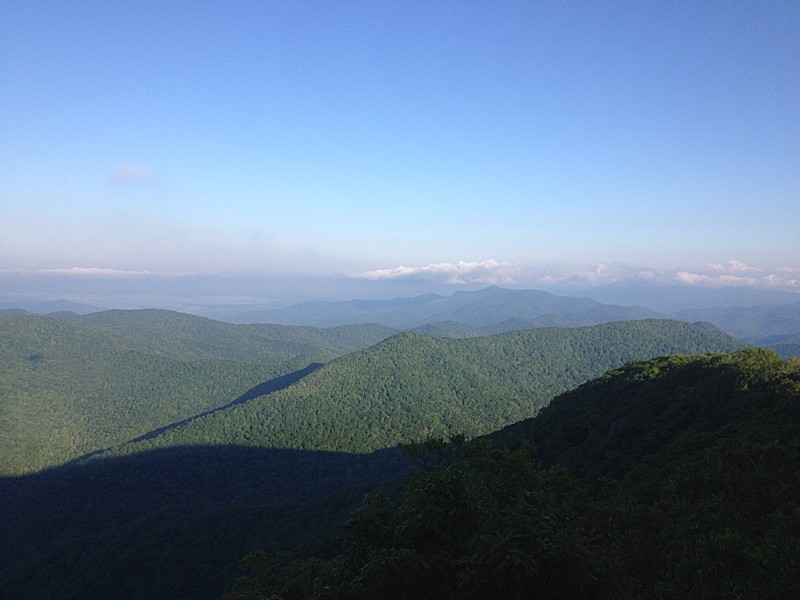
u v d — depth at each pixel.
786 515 9.10
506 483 10.43
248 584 16.56
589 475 34.16
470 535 7.05
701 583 7.54
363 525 7.15
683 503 10.76
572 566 6.32
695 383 42.88
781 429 25.73
